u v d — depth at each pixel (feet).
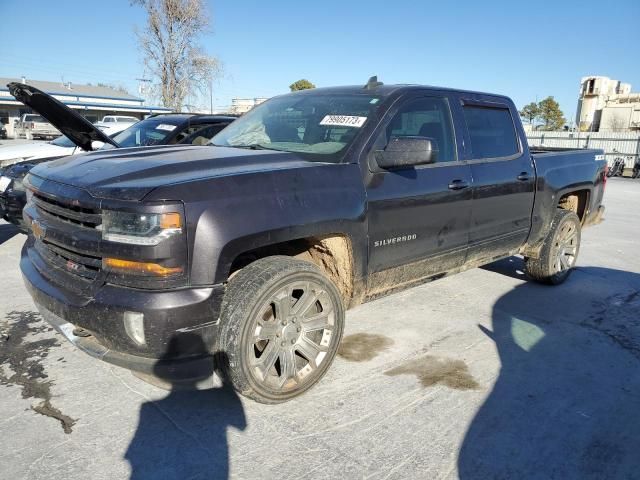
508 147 16.01
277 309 9.87
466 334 14.38
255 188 9.53
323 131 12.32
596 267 22.15
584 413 10.55
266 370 9.79
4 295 16.08
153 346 8.64
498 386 11.51
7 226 26.30
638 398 11.21
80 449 8.92
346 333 14.23
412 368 12.25
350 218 10.82
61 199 9.48
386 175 11.78
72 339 9.77
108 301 8.63
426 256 13.10
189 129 25.68
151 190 8.60
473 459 8.98
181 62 134.21
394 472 8.59
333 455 8.97
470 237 14.38
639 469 8.91
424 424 9.96
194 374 9.09
